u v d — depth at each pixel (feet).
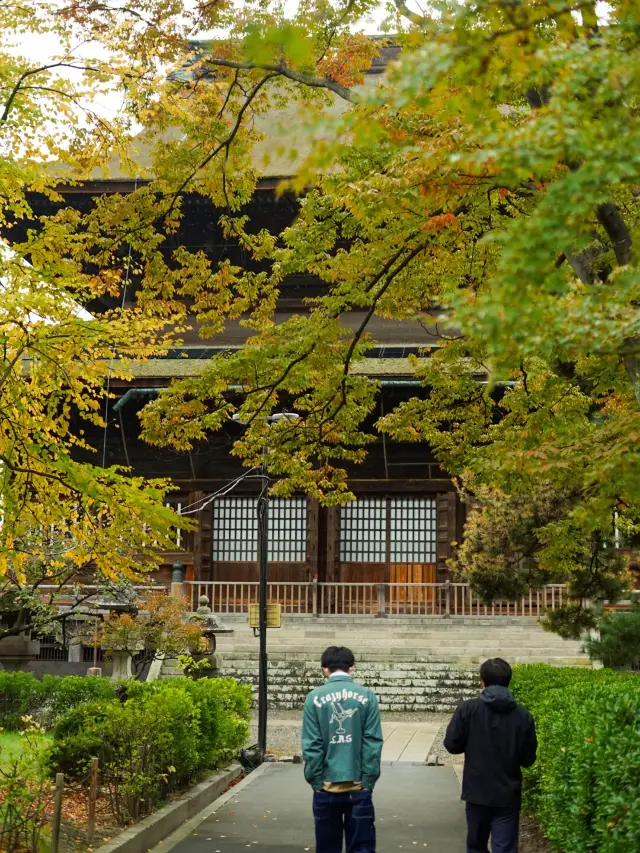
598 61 18.67
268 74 40.11
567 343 22.71
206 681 57.57
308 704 27.40
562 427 44.52
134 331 37.19
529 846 36.37
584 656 96.27
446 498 127.13
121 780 39.01
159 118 42.68
